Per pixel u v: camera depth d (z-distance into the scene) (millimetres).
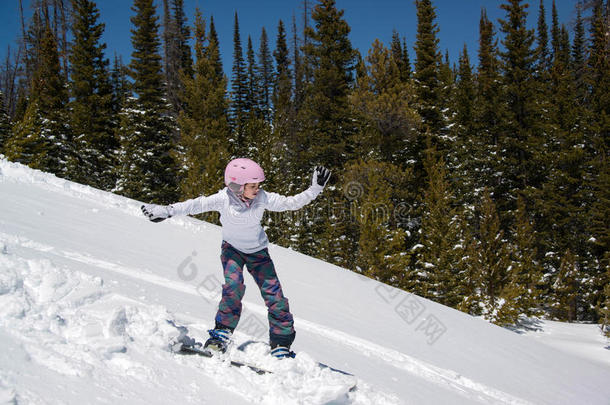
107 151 31828
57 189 10016
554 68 35250
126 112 29750
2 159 10648
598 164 29219
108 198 10828
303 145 32844
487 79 36344
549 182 30094
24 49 41938
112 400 1465
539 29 55000
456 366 6668
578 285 25656
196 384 1901
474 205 29406
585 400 7176
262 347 2643
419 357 6340
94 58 32875
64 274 2588
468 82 36156
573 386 7895
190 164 26000
